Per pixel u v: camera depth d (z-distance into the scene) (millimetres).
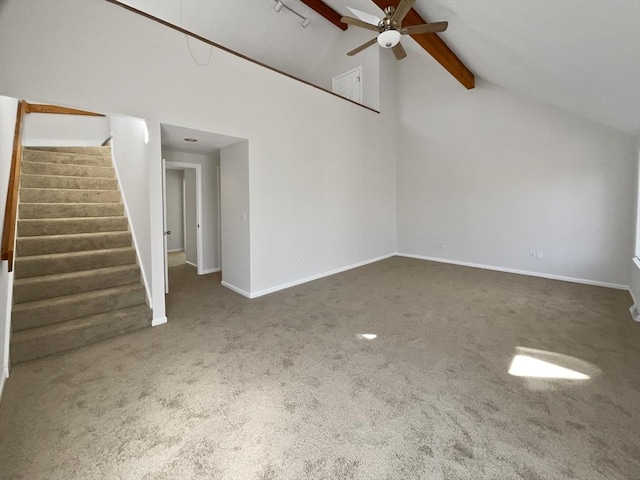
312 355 2494
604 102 3422
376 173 6117
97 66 2568
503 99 5223
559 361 2391
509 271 5367
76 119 4441
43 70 2311
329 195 5066
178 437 1623
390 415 1795
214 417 1772
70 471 1415
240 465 1452
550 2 2068
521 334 2877
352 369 2287
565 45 2545
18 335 2447
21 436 1616
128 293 3109
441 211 6145
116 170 4309
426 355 2494
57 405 1866
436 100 6012
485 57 3922
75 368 2285
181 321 3197
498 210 5422
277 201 4223
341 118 5176
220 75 3432
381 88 6062
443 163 6035
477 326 3070
